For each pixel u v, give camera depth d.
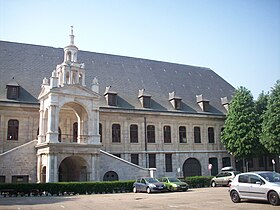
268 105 38.53
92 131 32.09
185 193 25.31
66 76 32.59
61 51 42.09
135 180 30.22
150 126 40.91
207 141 44.25
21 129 33.59
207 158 43.72
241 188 16.73
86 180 30.80
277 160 45.62
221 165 44.50
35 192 25.86
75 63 33.12
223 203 16.98
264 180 15.77
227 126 42.44
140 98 40.97
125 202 18.92
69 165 34.66
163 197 21.88
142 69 46.38
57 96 30.83
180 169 41.62
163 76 47.25
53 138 29.72
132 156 38.94
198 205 16.42
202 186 34.41
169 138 41.88
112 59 45.16
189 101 45.19
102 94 39.16
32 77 36.84
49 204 18.47
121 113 38.84
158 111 40.81
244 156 41.00
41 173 30.33
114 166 32.78
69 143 30.03
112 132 38.34
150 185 26.67
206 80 51.22
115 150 38.00
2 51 37.78
